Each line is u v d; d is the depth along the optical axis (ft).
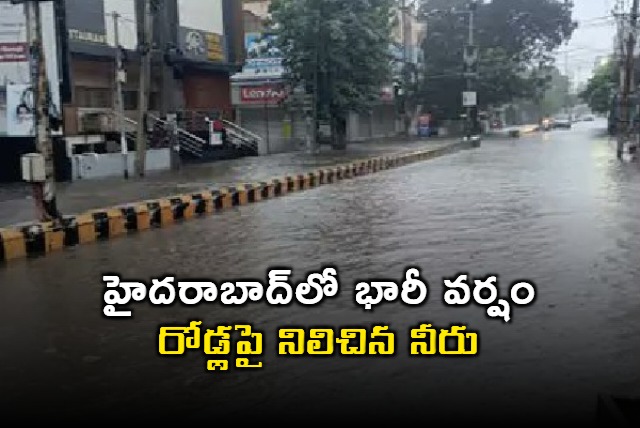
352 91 125.08
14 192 68.90
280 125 152.97
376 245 38.75
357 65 126.21
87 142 87.71
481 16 217.77
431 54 205.77
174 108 107.76
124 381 19.42
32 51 42.47
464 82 198.18
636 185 67.92
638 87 142.41
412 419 16.52
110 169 85.10
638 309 25.03
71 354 21.80
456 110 203.72
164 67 102.12
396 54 186.91
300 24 120.26
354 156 115.75
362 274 31.42
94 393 18.63
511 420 16.34
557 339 21.93
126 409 17.54
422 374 19.29
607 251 35.63
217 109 119.44
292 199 65.16
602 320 23.80
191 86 113.50
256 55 152.05
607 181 72.08
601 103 224.74
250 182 69.87
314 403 17.57
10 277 34.37
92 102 95.45
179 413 17.22
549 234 40.98
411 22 208.13
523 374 19.13
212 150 110.42
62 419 17.03
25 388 19.10
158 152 93.50
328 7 122.01
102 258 38.60
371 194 66.33
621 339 21.85
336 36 119.14
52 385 19.26
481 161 107.76
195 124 108.68
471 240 39.52
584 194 61.11
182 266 34.94
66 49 79.15
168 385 19.03
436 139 187.11
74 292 30.37
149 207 50.62
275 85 151.02
